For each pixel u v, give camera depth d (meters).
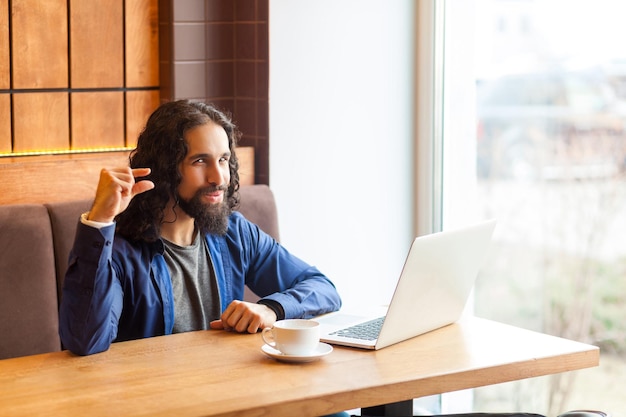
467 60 3.88
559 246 3.54
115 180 2.11
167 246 2.54
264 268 2.78
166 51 3.67
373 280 4.07
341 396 1.91
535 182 3.61
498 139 3.76
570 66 3.41
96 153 3.56
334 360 2.13
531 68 3.58
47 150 3.48
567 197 3.48
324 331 2.35
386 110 4.02
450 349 2.23
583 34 3.35
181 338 2.31
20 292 2.96
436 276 2.28
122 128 3.64
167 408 1.80
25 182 3.17
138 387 1.92
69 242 3.08
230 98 3.84
